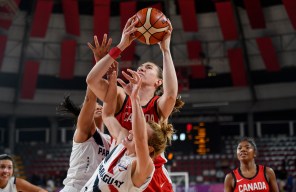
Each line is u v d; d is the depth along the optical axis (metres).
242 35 22.81
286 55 23.08
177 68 23.09
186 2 21.22
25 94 23.92
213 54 24.00
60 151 24.64
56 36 23.95
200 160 23.27
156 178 3.69
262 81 24.95
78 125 4.38
